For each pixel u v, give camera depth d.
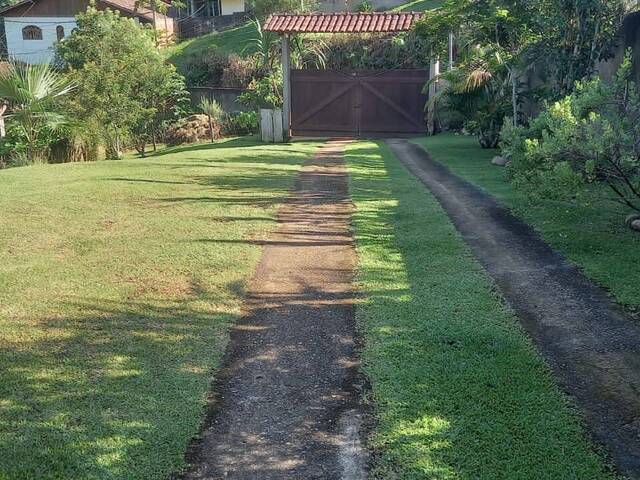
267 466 2.93
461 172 10.78
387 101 19.03
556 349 3.99
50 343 4.11
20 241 6.61
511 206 7.77
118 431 3.14
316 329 4.37
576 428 3.13
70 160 16.69
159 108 19.06
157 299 4.89
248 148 15.43
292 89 19.30
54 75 16.75
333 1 33.88
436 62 18.14
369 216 7.43
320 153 14.38
